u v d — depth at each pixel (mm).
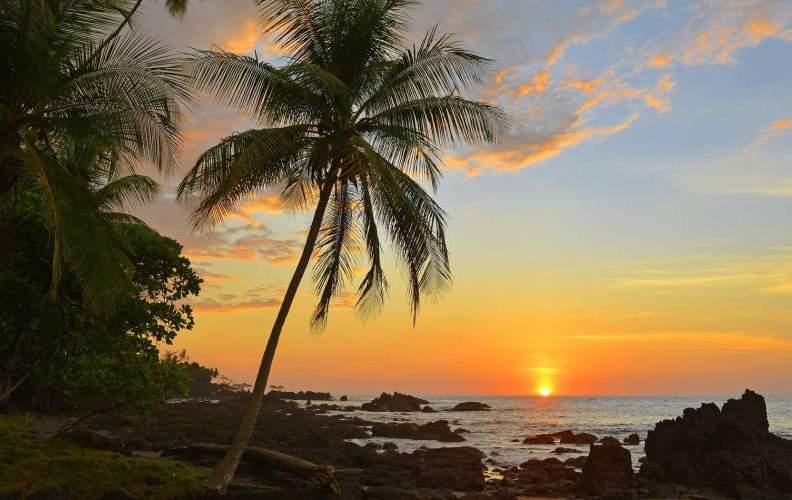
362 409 135125
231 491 14867
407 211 15844
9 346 16453
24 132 13109
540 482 27812
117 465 14234
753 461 27016
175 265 18047
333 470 16156
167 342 17344
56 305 15844
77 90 13711
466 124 16391
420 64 16672
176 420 47375
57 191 12383
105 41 14125
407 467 29281
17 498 11648
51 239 15539
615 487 24719
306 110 16109
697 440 29047
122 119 14133
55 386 17281
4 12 12375
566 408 171375
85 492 12648
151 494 13352
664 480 28281
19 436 15711
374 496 18781
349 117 16281
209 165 15258
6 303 15438
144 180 23672
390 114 16266
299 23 16797
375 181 15383
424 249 16375
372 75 16594
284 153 15727
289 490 15242
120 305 16219
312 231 16047
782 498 25297
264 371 15367
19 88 12938
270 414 70250
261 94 15875
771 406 181500
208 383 170250
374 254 17797
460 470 26734
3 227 14625
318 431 51469
